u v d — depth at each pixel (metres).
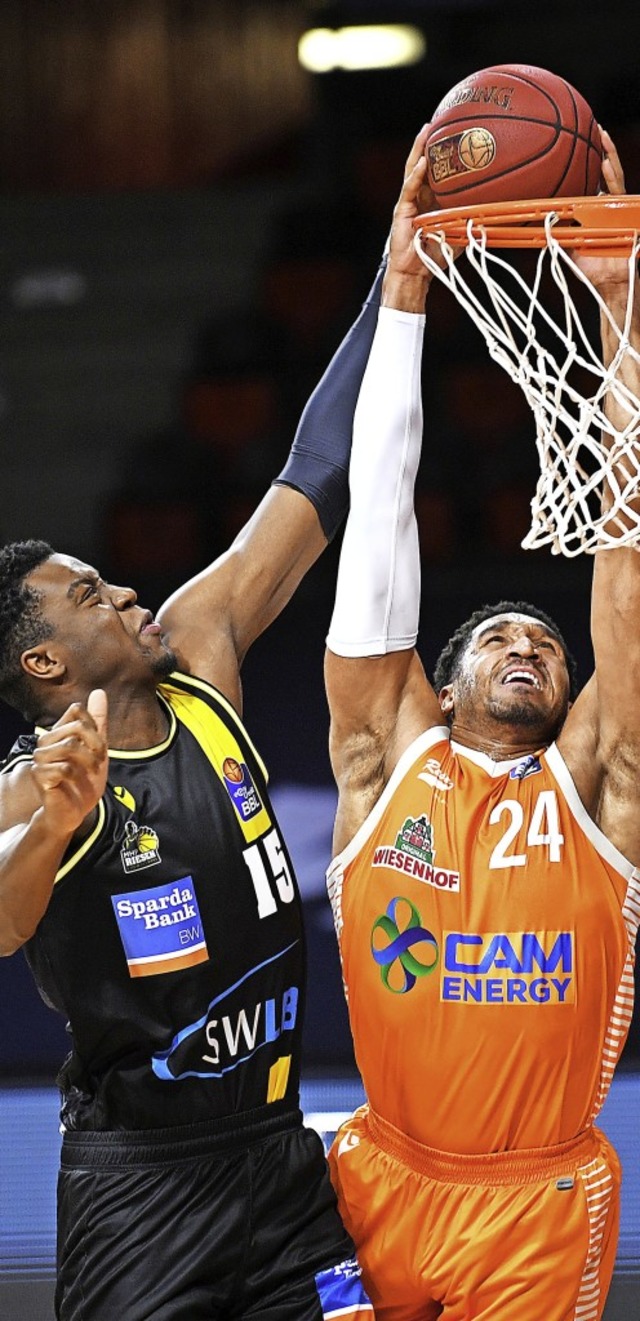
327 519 3.03
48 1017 5.20
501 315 2.68
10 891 2.34
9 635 2.65
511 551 11.19
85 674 2.64
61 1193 2.69
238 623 2.93
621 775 2.75
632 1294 3.39
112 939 2.57
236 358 12.26
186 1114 2.61
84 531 12.16
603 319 2.76
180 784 2.66
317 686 8.88
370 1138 2.85
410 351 2.78
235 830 2.67
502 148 2.65
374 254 12.83
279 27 13.38
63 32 13.08
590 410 2.61
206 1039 2.60
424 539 11.16
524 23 13.40
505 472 11.34
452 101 2.74
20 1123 4.31
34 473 12.23
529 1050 2.67
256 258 13.15
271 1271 2.62
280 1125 2.69
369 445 2.78
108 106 13.30
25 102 13.20
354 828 2.86
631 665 2.69
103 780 2.26
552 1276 2.65
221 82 13.39
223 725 2.76
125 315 12.91
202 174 13.52
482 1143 2.69
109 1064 2.63
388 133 13.50
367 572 2.79
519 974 2.67
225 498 11.38
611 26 13.30
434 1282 2.68
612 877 2.74
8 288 13.06
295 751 7.58
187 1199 2.59
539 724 2.84
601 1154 2.79
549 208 2.59
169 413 12.48
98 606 2.65
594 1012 2.71
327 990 5.23
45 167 13.36
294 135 13.61
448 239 2.72
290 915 2.73
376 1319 2.79
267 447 11.63
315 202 13.31
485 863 2.72
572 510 2.64
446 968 2.69
